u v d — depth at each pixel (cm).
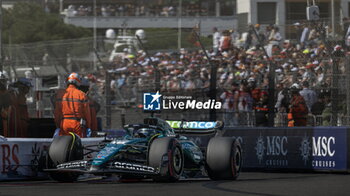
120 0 17450
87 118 3309
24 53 7538
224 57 6569
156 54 7944
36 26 15462
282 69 5191
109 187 2408
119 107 4797
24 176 2933
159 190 2267
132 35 11531
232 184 2586
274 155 3784
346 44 4522
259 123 4153
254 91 4234
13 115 3747
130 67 7419
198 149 3102
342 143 3491
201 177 3275
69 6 17562
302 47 6188
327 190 2306
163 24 17050
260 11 14788
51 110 4903
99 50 9800
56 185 2541
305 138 3650
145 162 2806
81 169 2550
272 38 6369
